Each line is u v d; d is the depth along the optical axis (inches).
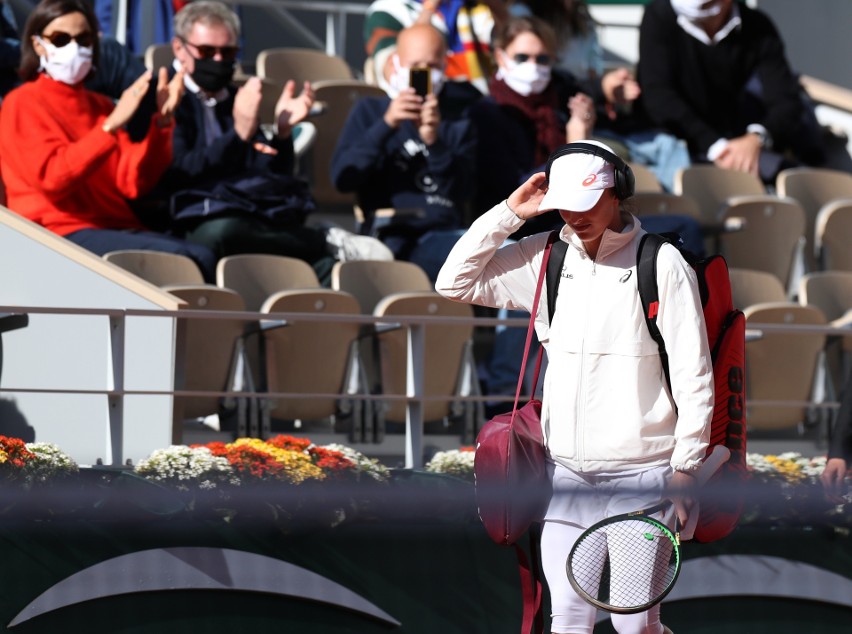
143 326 757.3
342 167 1044.5
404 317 731.4
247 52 1798.7
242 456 660.7
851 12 1780.3
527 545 690.2
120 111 890.7
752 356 968.3
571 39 1371.8
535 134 1130.0
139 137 967.0
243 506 647.1
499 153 1114.1
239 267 911.0
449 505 676.1
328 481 674.2
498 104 1128.8
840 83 1777.8
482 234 509.0
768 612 726.5
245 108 964.6
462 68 1286.9
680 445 478.3
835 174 1264.8
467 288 522.6
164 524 636.1
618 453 490.9
